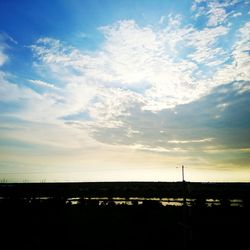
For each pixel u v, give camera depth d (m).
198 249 24.84
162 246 26.05
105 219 34.09
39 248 25.92
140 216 34.78
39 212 37.25
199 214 33.47
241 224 29.33
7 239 28.36
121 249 25.48
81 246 26.55
